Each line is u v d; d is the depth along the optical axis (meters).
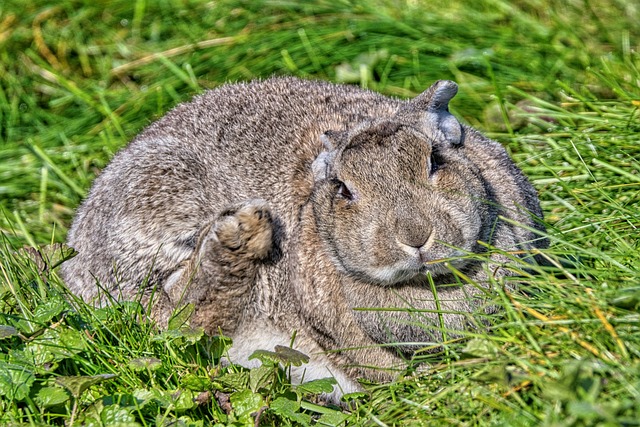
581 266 10.29
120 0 18.98
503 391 8.86
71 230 12.94
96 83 18.14
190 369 10.36
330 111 12.12
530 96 14.95
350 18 18.08
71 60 18.55
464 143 11.23
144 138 12.69
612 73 15.52
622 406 7.64
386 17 17.88
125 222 11.78
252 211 10.80
